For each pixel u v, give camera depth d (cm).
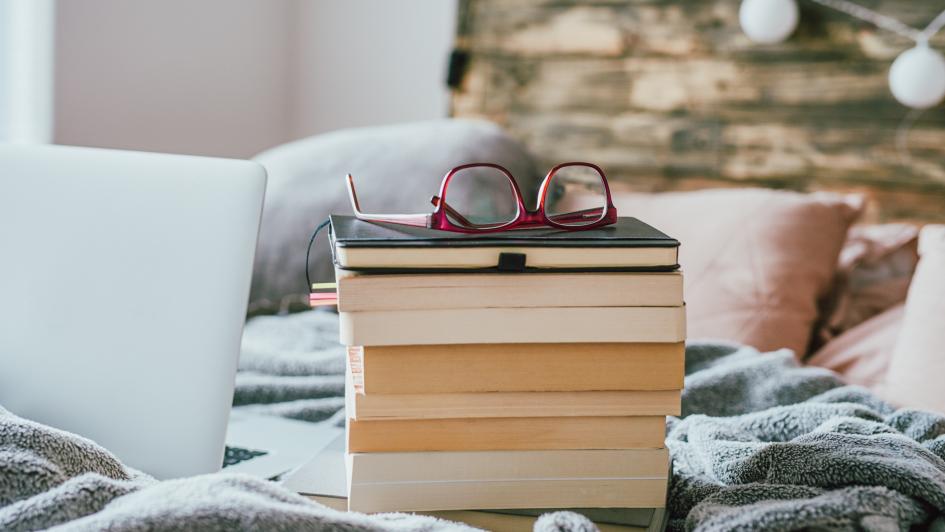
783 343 149
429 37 243
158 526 61
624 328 71
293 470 84
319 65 258
